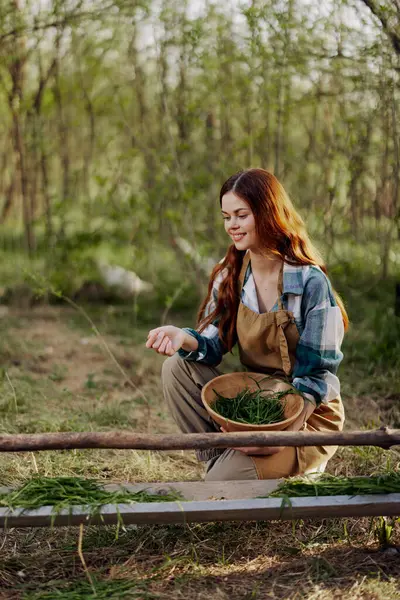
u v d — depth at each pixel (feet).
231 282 8.18
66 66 16.92
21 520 6.42
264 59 13.83
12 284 18.48
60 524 6.46
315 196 15.46
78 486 6.82
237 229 7.71
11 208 19.88
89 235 17.34
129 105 17.26
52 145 17.98
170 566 6.99
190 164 16.17
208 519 6.54
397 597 6.40
